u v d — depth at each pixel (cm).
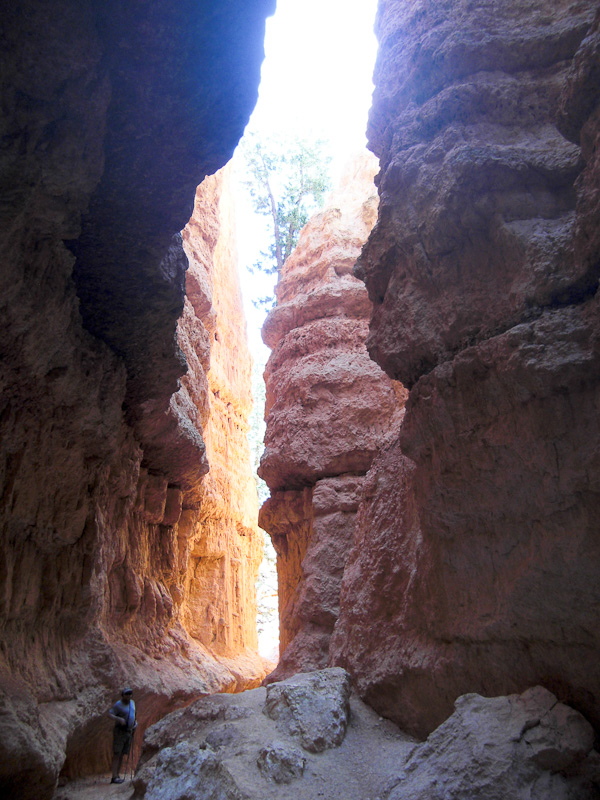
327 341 1181
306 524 1119
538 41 569
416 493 608
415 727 603
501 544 516
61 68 403
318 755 554
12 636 622
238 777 504
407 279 607
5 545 609
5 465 592
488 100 564
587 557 444
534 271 471
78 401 654
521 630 497
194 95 500
